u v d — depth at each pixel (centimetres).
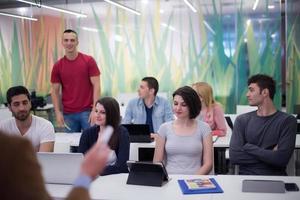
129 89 694
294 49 610
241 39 639
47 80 720
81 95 400
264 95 257
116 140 260
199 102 264
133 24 684
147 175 203
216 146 324
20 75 739
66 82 400
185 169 254
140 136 333
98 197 182
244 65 641
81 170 84
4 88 743
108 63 699
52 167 201
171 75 674
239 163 261
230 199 176
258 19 630
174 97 266
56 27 714
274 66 624
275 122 256
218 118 368
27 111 266
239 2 636
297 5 606
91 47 704
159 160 261
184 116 262
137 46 686
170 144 259
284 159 246
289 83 614
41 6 710
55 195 183
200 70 662
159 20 672
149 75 684
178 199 177
